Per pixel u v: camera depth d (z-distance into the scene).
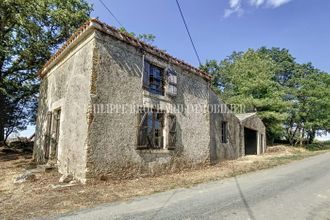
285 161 13.84
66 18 14.73
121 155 7.71
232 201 5.30
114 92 7.76
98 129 7.21
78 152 7.30
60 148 8.58
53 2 14.03
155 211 4.63
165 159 9.28
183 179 8.23
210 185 7.28
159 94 9.42
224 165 12.03
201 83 11.79
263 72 26.80
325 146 35.25
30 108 19.86
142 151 8.39
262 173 9.52
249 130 19.83
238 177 8.71
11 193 6.02
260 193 6.03
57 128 9.86
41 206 4.98
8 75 15.59
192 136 10.75
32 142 18.11
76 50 8.46
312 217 4.26
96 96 7.28
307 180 7.75
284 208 4.75
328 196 5.70
